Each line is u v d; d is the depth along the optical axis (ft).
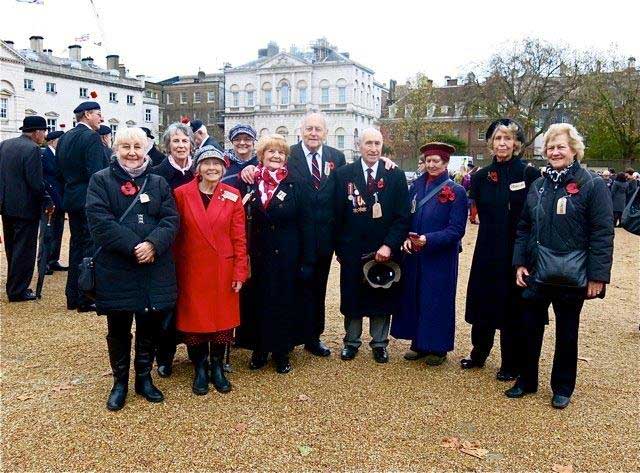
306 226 15.64
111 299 12.67
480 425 12.79
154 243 12.64
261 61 229.25
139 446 11.53
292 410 13.32
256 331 15.58
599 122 135.95
